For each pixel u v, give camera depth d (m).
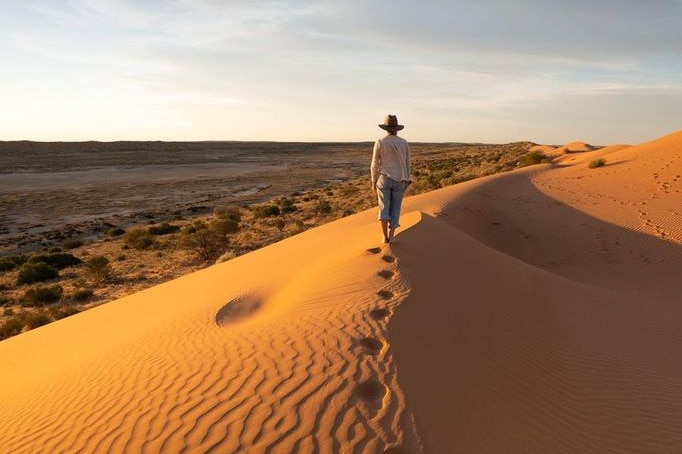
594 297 9.41
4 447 3.88
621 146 48.78
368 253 7.70
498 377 4.63
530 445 3.70
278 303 7.08
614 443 4.26
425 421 3.38
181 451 3.20
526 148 97.06
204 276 12.13
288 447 3.11
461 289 6.64
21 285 23.59
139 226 41.62
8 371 7.51
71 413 4.12
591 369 5.67
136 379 4.50
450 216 19.03
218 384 4.00
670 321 9.09
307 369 4.02
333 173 100.56
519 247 17.83
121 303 11.55
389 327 4.75
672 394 5.59
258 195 64.81
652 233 17.38
